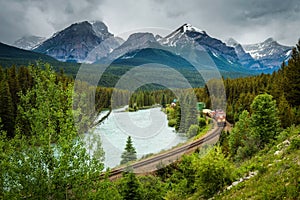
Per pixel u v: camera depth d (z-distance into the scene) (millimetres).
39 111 7766
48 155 8039
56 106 7840
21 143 8266
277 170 11406
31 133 8117
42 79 7945
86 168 7945
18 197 8008
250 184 11938
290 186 8758
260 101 28031
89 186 8422
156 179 11531
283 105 33625
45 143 7902
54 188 8109
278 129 27203
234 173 14531
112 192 8711
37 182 8047
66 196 8180
